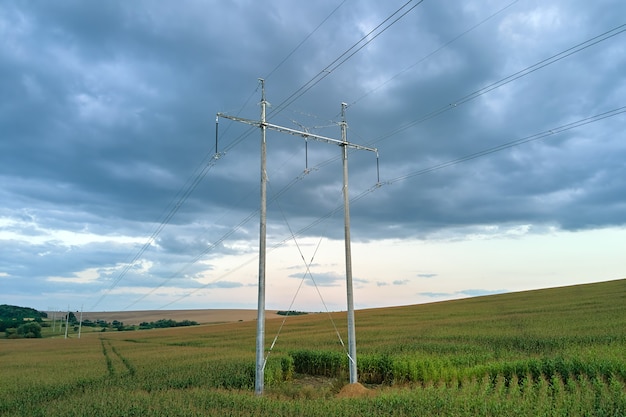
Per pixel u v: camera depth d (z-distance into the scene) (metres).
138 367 45.00
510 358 36.62
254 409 22.56
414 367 32.72
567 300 91.69
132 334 142.38
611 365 27.73
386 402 21.77
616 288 105.75
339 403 22.25
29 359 64.75
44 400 32.38
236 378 34.28
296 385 34.25
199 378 35.16
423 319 85.25
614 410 19.41
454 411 19.77
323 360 40.75
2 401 31.36
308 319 127.50
